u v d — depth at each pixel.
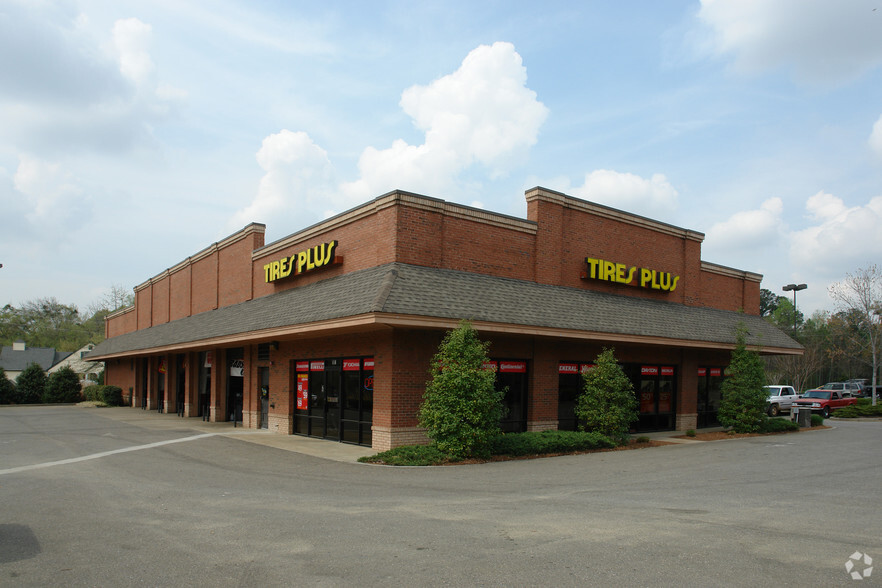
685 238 25.77
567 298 20.14
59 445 18.44
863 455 16.78
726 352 26.58
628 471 13.55
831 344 57.34
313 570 6.43
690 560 6.70
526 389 19.33
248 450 17.09
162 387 35.91
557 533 7.89
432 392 15.31
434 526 8.30
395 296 15.14
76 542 7.63
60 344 97.38
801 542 7.47
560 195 21.14
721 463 14.98
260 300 23.91
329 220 20.28
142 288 41.44
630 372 22.72
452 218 18.20
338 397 19.12
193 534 7.98
